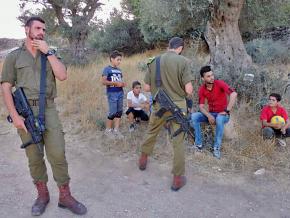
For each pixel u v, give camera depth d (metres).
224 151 4.82
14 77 3.18
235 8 6.56
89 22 15.34
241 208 3.57
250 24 8.07
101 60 13.30
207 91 4.90
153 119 4.07
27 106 3.10
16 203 3.65
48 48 3.09
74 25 14.64
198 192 3.88
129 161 4.69
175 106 3.78
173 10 6.94
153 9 7.37
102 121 5.89
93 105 6.84
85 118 6.17
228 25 6.77
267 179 4.16
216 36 6.87
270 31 13.20
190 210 3.52
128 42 17.80
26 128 3.13
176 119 3.77
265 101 5.88
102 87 8.16
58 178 3.36
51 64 3.12
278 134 5.03
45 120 3.18
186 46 9.26
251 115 5.85
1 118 6.61
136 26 17.83
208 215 3.43
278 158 4.65
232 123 5.19
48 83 3.19
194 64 6.64
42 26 3.09
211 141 5.00
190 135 4.90
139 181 4.15
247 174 4.28
